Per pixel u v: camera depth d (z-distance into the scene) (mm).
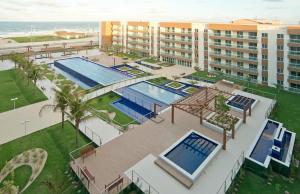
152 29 92438
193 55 78750
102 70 76812
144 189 22453
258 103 44281
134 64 84000
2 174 26438
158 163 25781
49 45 134125
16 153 30172
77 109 30031
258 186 24344
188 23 77812
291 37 54781
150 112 43438
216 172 24906
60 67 83562
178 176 23875
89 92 53500
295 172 26188
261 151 29781
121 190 22500
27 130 35938
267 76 61156
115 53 105125
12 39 170625
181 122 36156
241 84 62281
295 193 23391
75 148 30750
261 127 34750
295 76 55875
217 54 71062
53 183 24453
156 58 92250
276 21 74062
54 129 36125
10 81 61656
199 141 30812
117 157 27547
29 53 97062
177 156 27812
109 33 113750
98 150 28953
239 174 25625
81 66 82188
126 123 39000
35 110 43469
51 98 49406
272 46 58562
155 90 57406
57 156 29516
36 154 29859
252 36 62312
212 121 34312
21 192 23703
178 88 58344
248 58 64438
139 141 30953
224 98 39719
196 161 27047
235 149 29125
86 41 156125
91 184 23156
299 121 39719
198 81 63094
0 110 43312
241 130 33938
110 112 43312
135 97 51719
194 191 22266
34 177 25828
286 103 48375
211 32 71750
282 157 28422
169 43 86688
